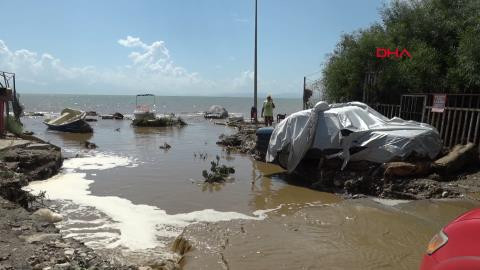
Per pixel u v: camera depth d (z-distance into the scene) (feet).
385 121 37.45
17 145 41.22
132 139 69.36
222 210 27.78
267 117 73.56
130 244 21.35
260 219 25.67
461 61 41.06
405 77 49.14
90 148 57.11
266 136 46.75
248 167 43.57
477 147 35.01
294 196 31.86
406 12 57.00
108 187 33.55
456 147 35.47
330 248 20.48
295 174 38.47
